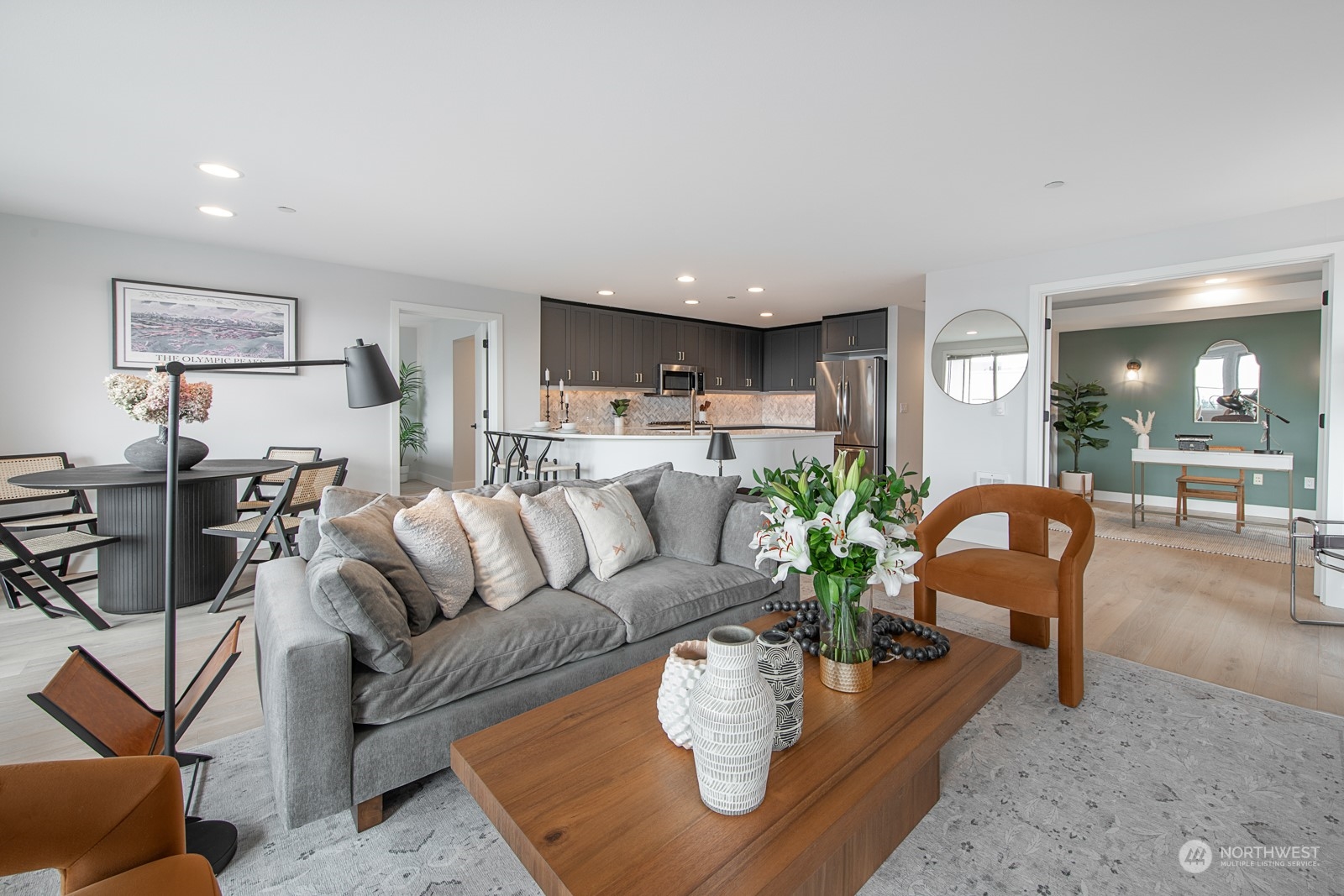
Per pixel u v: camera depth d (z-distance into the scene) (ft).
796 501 5.10
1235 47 6.45
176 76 7.02
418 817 5.34
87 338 12.83
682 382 24.86
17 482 9.48
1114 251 13.80
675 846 3.25
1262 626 10.05
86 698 4.93
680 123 8.22
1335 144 8.79
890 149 9.05
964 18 6.00
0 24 6.01
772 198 11.17
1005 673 5.49
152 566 10.58
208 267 14.23
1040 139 8.70
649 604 7.17
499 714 5.75
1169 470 22.15
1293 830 5.19
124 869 3.09
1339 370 11.07
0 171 9.86
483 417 20.59
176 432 4.93
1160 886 4.57
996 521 16.05
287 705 4.62
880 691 5.02
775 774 3.89
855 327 23.68
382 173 9.96
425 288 17.90
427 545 6.43
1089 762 6.16
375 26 6.12
